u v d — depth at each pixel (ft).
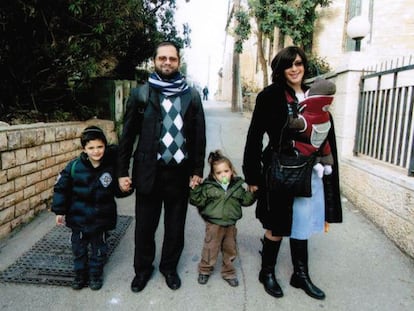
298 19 31.86
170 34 29.37
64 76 17.13
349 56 15.20
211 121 37.22
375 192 12.70
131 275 9.55
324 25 33.60
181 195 8.81
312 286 8.74
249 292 8.89
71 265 9.87
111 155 9.09
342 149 15.90
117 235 11.83
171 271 9.12
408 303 8.53
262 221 8.49
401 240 11.00
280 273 9.77
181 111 8.24
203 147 8.62
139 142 8.36
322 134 7.71
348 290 9.00
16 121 15.12
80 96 21.17
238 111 50.24
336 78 16.72
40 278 9.21
